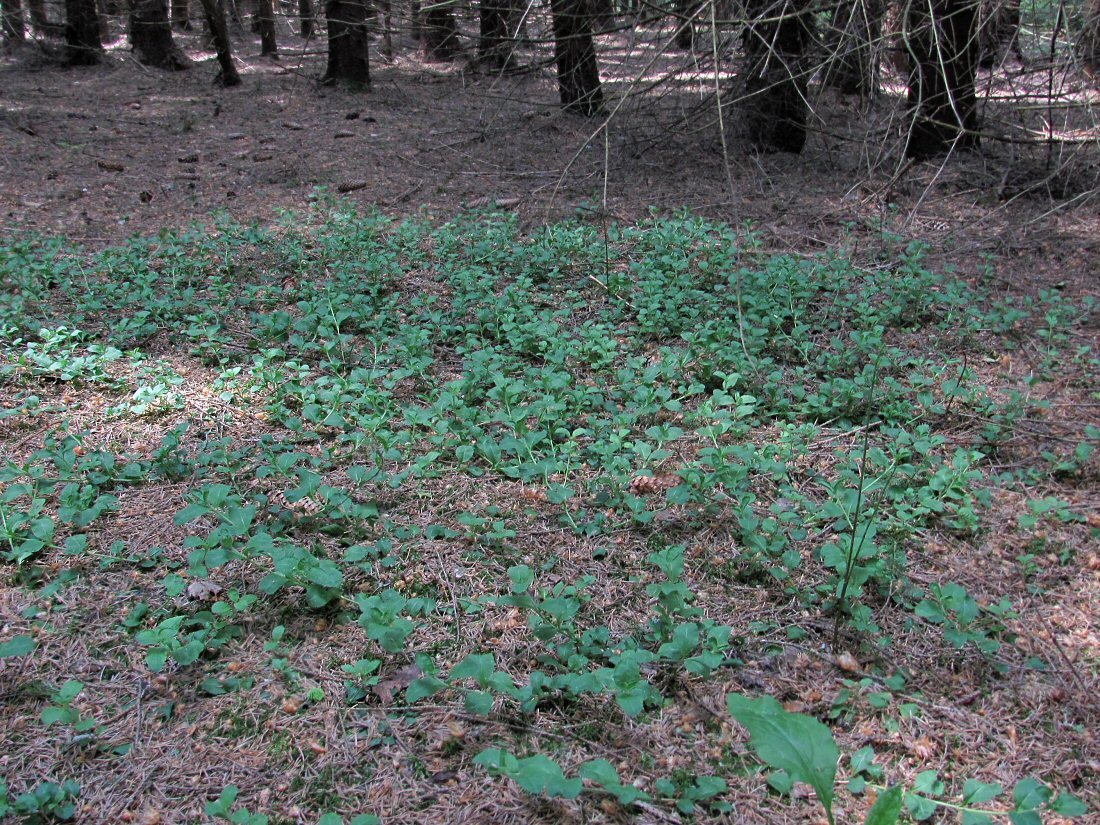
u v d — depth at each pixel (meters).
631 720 2.70
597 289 6.72
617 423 4.33
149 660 2.79
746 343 5.18
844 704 2.72
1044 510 3.55
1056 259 7.12
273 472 4.00
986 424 4.48
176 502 3.88
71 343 5.67
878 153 7.51
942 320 6.02
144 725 2.71
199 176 10.43
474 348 5.55
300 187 10.07
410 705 2.76
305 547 3.53
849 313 6.06
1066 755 2.56
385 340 5.51
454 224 8.06
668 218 8.58
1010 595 3.26
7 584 3.35
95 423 4.64
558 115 12.24
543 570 3.42
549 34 9.33
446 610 3.20
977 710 2.73
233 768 2.56
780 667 2.90
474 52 11.62
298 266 7.29
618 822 2.36
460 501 3.90
